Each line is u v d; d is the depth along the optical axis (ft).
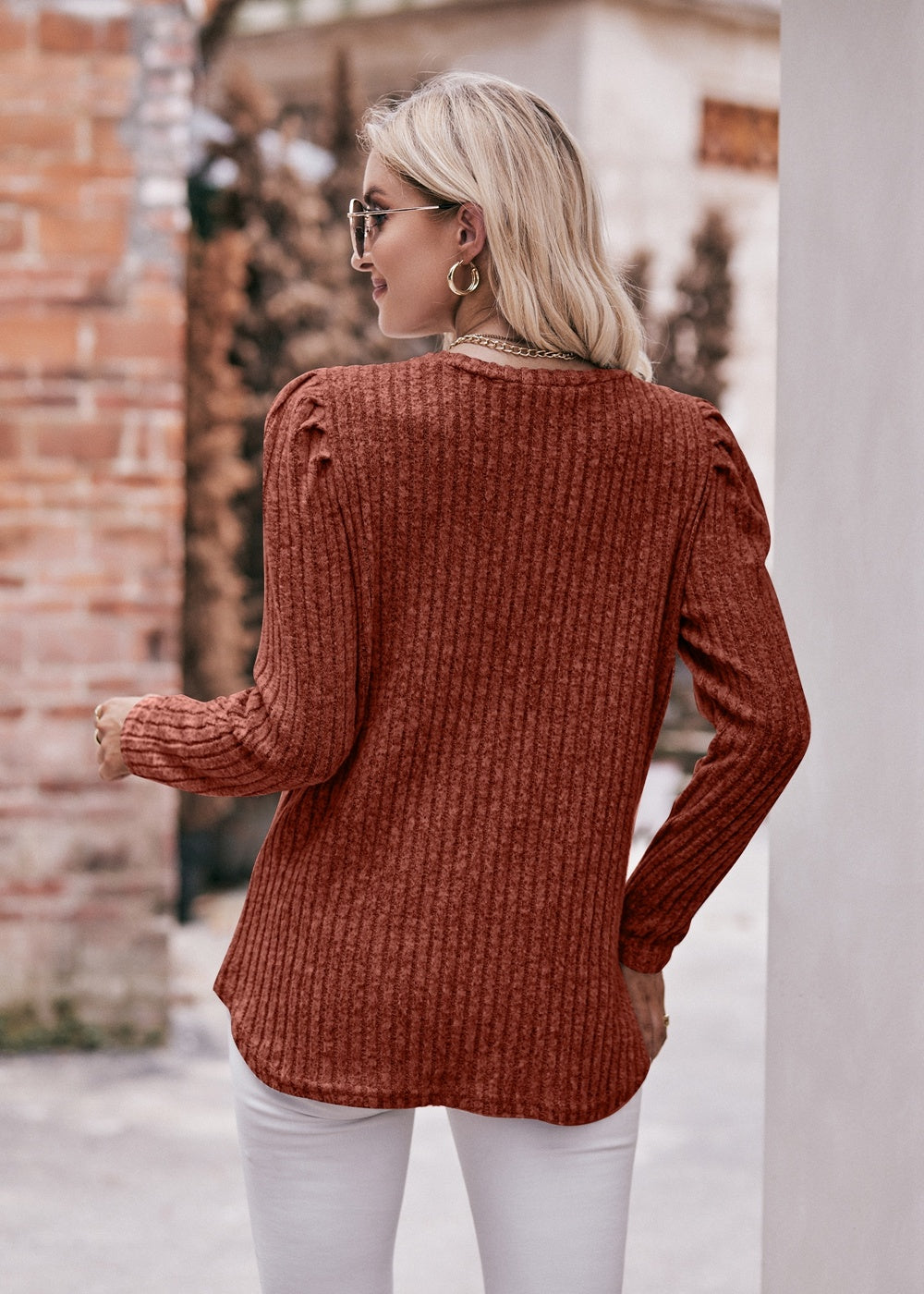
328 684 4.08
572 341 4.28
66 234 12.56
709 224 22.02
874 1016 5.32
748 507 4.50
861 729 5.46
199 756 4.22
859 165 5.50
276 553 4.14
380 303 4.60
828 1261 5.66
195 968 15.93
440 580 4.15
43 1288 8.27
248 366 19.39
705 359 22.27
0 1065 12.44
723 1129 11.28
